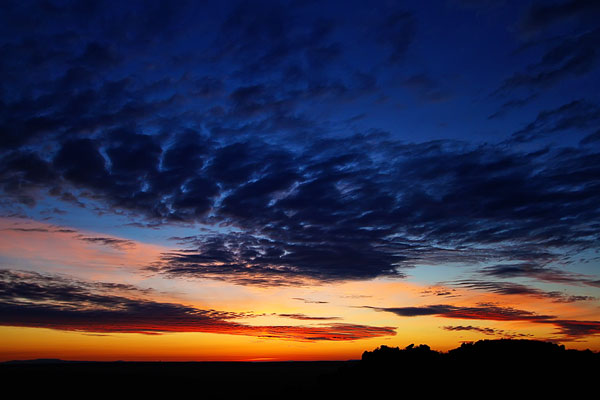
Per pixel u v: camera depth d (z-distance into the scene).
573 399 28.64
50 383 64.12
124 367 106.94
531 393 30.30
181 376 76.88
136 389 57.41
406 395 34.22
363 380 39.50
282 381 64.56
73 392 55.19
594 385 30.39
